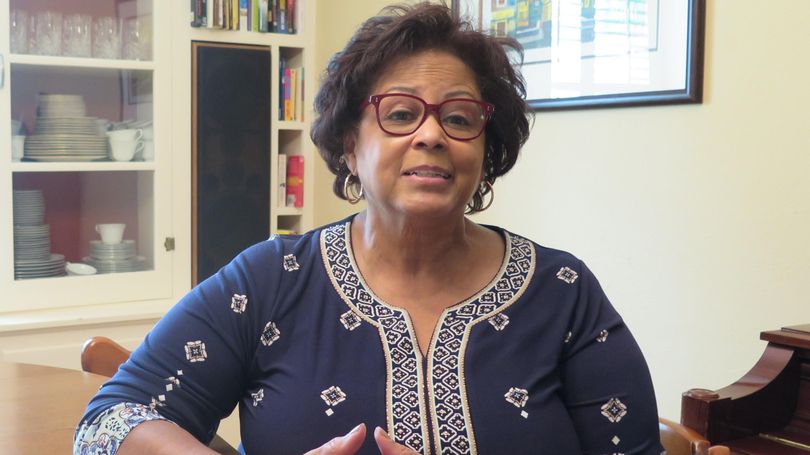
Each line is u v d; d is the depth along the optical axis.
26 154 2.79
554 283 1.24
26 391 1.76
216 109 3.05
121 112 2.93
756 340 2.01
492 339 1.18
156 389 1.16
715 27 2.07
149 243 3.01
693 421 1.55
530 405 1.14
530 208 2.63
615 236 2.35
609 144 2.36
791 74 1.91
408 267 1.21
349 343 1.17
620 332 1.23
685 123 2.15
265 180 3.15
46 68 2.80
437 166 1.14
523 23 2.59
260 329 1.20
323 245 1.26
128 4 2.92
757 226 2.00
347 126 1.26
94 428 1.13
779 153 1.94
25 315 2.78
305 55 3.21
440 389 1.13
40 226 2.82
